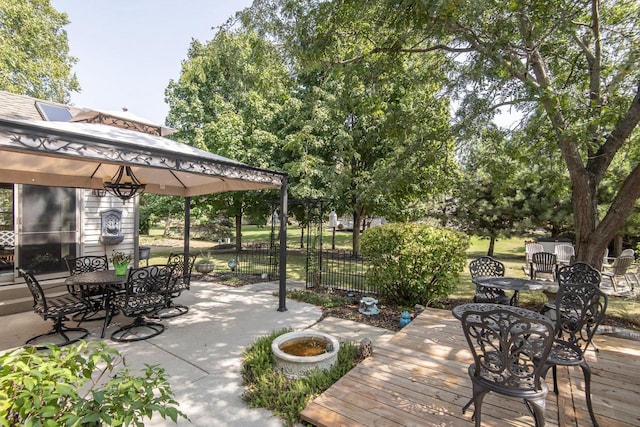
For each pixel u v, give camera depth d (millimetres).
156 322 4891
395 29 4695
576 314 3039
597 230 5113
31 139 2654
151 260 11367
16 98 7176
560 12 4305
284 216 5547
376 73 5402
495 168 6246
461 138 5227
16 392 1254
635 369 3209
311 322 4938
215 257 12148
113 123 6340
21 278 5891
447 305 5996
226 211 12914
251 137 11391
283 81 6035
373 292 6691
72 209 6637
